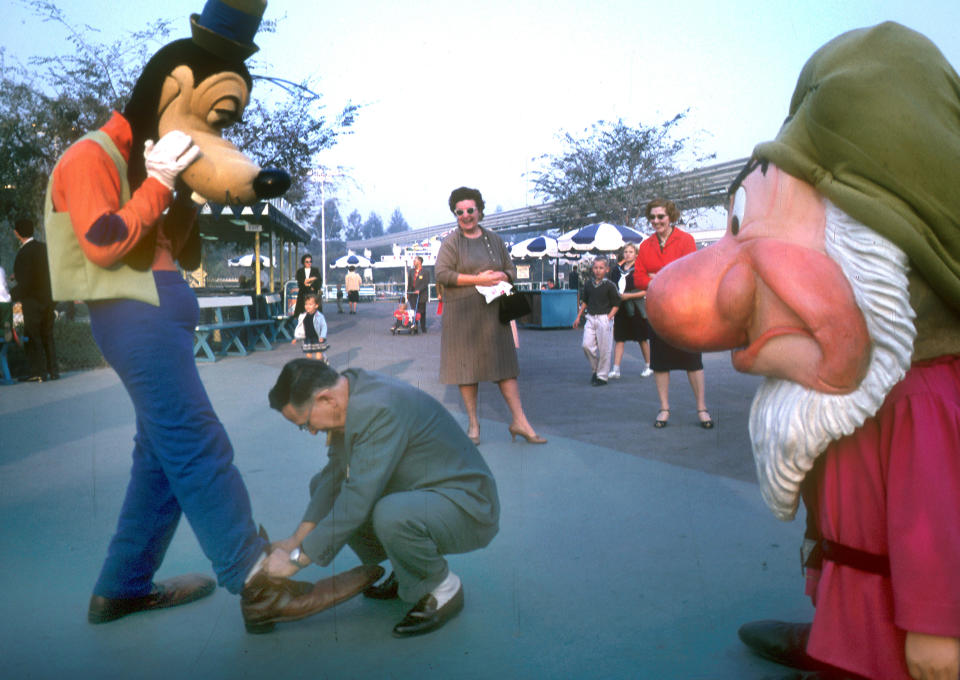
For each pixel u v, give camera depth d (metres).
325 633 2.59
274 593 2.56
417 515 2.50
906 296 1.77
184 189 2.53
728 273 1.98
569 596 2.84
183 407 2.44
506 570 3.10
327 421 2.52
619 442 5.56
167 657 2.42
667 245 6.32
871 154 1.78
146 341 2.39
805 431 1.88
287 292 17.52
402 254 37.56
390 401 2.54
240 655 2.43
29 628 2.63
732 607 2.73
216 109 2.49
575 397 7.78
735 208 2.10
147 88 2.45
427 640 2.52
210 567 3.18
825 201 1.91
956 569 1.68
